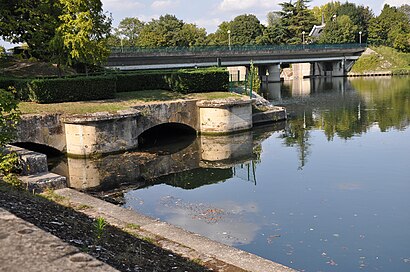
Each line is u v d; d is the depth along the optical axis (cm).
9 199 837
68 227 721
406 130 2712
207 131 2683
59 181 1191
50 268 326
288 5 10150
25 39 2889
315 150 2261
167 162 2031
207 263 721
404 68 8556
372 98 4653
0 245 360
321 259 973
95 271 324
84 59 2695
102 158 2009
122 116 2073
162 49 5281
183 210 1335
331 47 8281
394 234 1117
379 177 1680
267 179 1717
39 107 2130
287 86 7050
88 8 2573
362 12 12312
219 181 1698
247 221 1229
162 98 2691
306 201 1414
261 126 3105
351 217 1251
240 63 6538
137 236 822
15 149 1382
